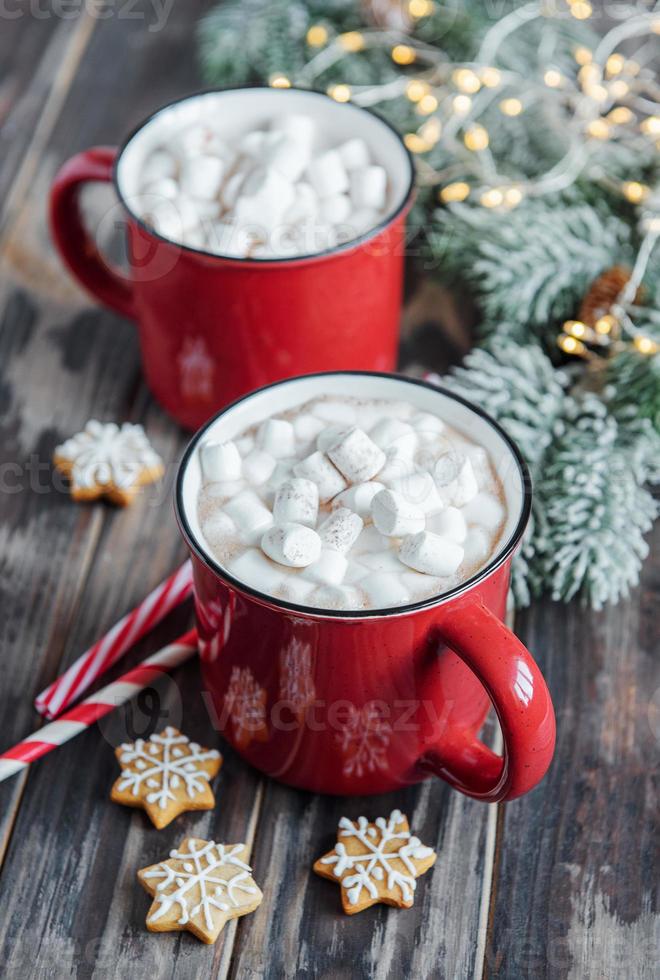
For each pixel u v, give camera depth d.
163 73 0.83
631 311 0.67
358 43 0.75
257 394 0.58
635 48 0.80
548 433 0.65
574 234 0.70
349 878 0.56
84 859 0.58
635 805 0.59
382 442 0.57
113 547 0.66
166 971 0.55
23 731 0.61
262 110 0.69
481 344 0.69
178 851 0.57
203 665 0.59
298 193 0.65
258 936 0.56
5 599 0.64
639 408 0.65
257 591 0.53
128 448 0.67
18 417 0.70
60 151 0.79
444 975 0.55
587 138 0.73
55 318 0.73
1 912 0.57
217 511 0.56
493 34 0.76
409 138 0.71
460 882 0.57
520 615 0.63
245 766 0.60
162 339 0.66
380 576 0.54
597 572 0.61
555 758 0.60
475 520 0.56
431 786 0.59
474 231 0.70
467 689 0.56
